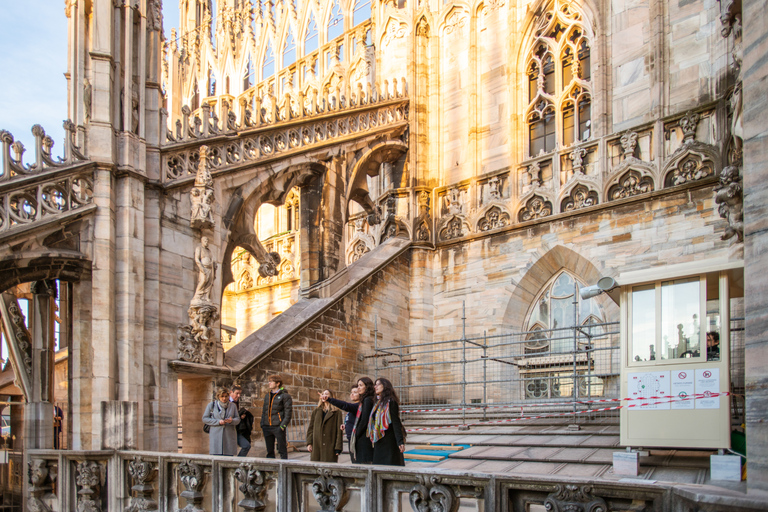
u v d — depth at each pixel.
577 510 6.16
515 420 18.17
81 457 11.71
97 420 13.34
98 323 13.73
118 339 14.03
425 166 25.52
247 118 18.48
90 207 13.98
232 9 37.47
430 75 26.20
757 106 5.88
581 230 20.98
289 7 34.28
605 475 11.30
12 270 12.94
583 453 13.45
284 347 17.89
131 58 15.26
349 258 28.31
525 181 23.00
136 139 15.02
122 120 14.92
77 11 17.20
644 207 19.66
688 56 19.47
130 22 15.35
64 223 13.58
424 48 26.34
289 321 18.72
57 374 21.83
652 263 19.27
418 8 26.50
